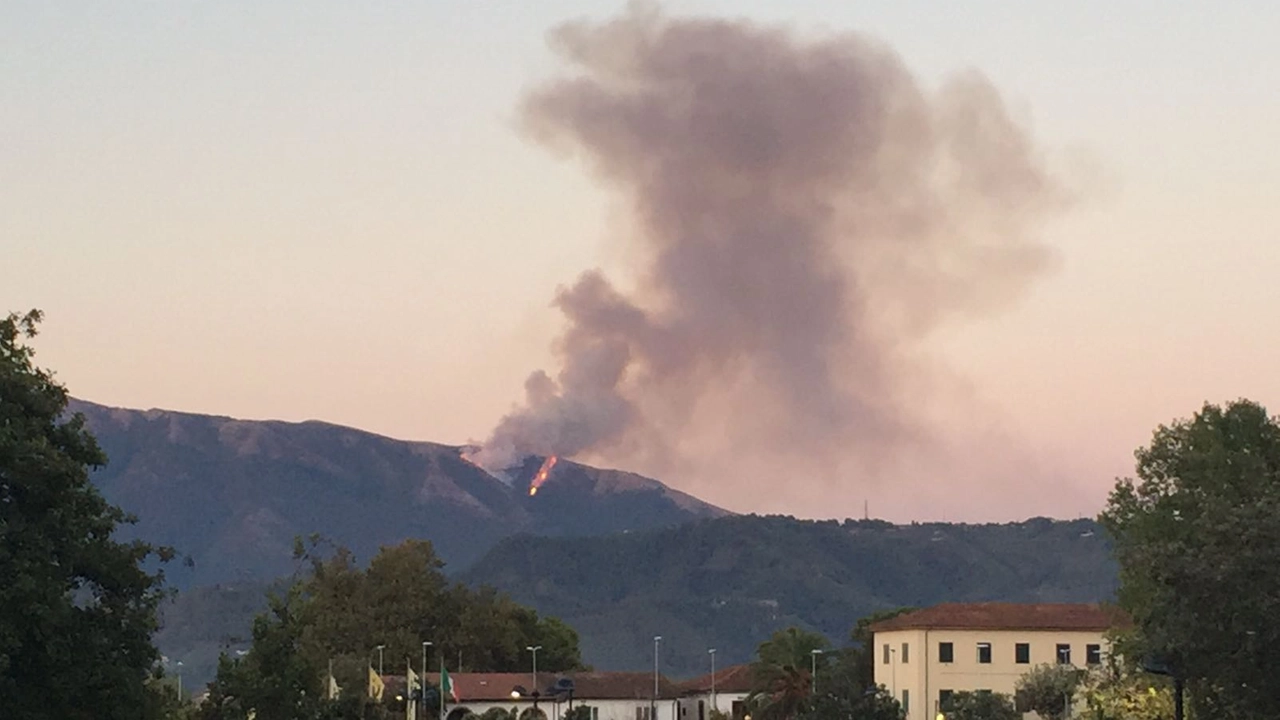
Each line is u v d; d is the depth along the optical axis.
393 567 186.50
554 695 163.50
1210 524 53.78
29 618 45.41
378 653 173.62
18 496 47.94
